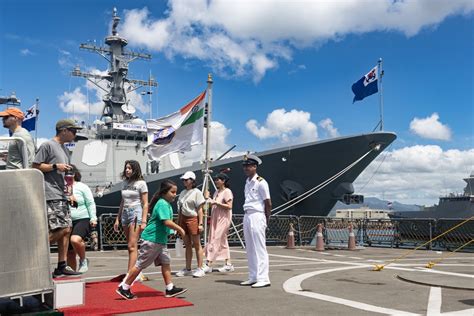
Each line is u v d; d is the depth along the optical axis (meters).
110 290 5.84
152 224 5.36
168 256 5.50
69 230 5.59
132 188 6.32
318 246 13.22
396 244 15.30
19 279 3.57
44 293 3.71
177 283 6.60
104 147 20.06
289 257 11.08
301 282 6.68
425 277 7.03
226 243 8.08
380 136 15.19
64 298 3.85
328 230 16.42
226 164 14.84
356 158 15.55
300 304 5.04
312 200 16.53
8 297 3.50
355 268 8.62
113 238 13.82
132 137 20.88
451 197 27.98
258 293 5.74
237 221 15.00
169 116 11.33
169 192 5.41
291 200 15.62
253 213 6.42
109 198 15.51
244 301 5.22
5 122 5.14
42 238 3.71
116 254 11.78
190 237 7.48
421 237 15.00
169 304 4.97
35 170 3.72
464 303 5.07
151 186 14.81
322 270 8.26
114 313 4.54
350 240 13.68
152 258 5.30
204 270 7.81
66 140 5.46
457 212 26.86
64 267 5.76
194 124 11.20
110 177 19.47
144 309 4.73
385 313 4.57
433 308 4.80
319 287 6.22
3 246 3.51
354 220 16.42
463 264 9.57
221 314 4.55
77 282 3.92
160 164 20.11
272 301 5.21
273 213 16.09
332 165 15.59
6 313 3.77
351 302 5.14
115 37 22.89
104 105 22.86
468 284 6.28
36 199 3.71
